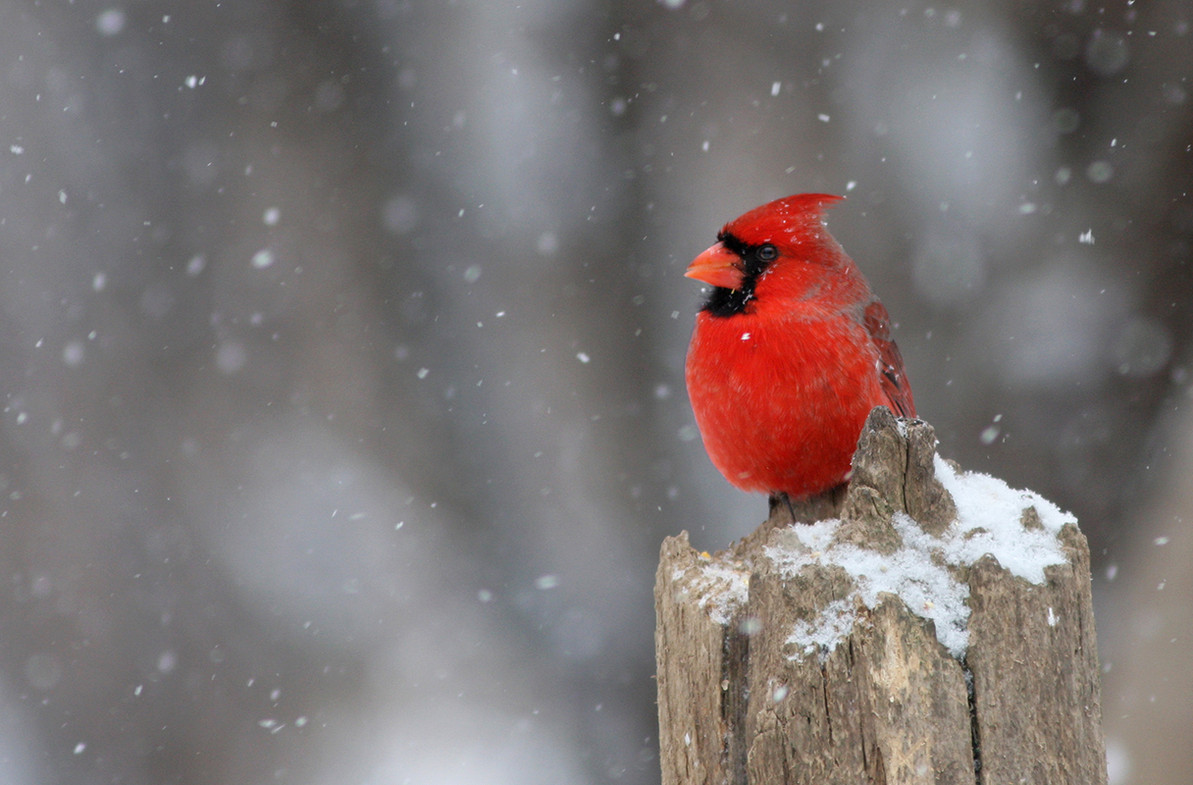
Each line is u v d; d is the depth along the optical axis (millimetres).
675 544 4805
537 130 12195
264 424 10617
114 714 9836
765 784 3885
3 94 10875
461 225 11586
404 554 10648
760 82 12016
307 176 11156
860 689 3812
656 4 12086
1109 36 11352
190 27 11156
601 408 11500
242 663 10102
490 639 10617
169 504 10297
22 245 10609
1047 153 11570
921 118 11891
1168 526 10516
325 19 11422
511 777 10062
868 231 11727
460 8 11852
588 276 11797
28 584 9969
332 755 10039
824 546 4176
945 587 3996
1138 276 11203
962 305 11523
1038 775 3791
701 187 12000
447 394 11172
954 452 11250
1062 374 11188
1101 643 10516
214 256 10836
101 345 10492
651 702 10680
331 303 10984
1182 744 10031
